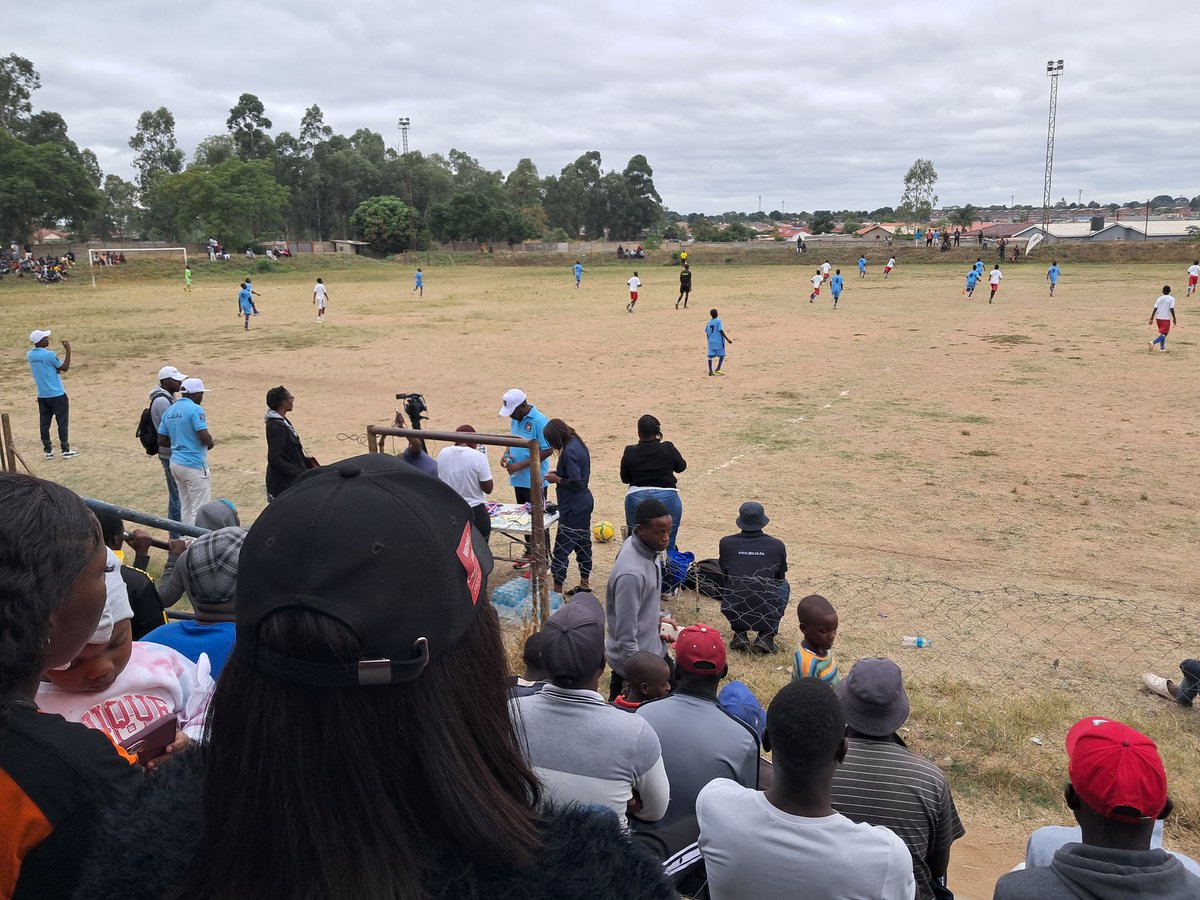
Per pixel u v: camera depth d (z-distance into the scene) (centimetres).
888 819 347
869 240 9381
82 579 152
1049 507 1213
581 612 348
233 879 94
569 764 320
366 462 107
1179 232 12444
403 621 93
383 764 93
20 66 10412
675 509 912
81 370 2491
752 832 266
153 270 7169
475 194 10569
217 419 1841
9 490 148
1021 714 654
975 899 470
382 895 91
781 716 266
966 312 3656
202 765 102
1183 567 995
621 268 8375
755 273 7181
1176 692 693
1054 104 8744
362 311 4156
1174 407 1805
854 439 1603
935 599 905
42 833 139
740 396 2020
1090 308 3697
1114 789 240
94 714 251
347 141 13488
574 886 95
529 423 1024
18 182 8031
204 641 362
